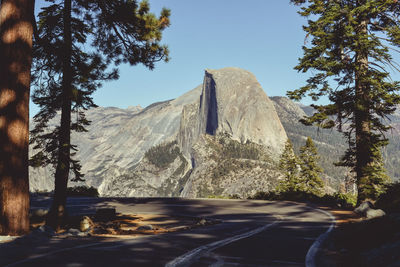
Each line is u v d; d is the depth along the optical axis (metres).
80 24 16.27
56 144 16.48
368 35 19.78
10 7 8.99
